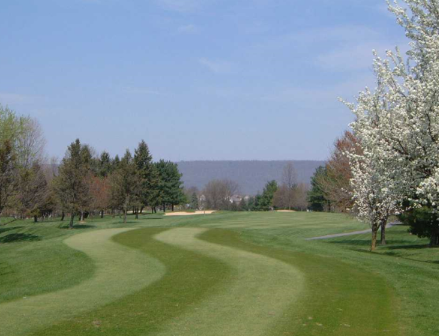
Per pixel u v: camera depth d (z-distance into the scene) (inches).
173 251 832.9
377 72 792.3
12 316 419.5
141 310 436.1
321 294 500.4
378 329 376.2
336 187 1644.9
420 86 708.0
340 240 1606.8
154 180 3550.7
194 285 550.6
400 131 739.4
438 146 697.6
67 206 2197.3
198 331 366.3
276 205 5027.1
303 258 766.5
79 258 820.6
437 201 704.4
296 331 367.2
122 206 2640.3
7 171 1561.3
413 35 815.1
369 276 616.4
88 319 405.7
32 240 1710.1
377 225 1144.8
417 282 576.4
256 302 462.3
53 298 501.0
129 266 713.6
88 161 3474.4
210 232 1139.9
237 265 684.7
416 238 1540.4
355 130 808.3
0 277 806.5
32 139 2039.9
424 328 379.2
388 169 770.8
